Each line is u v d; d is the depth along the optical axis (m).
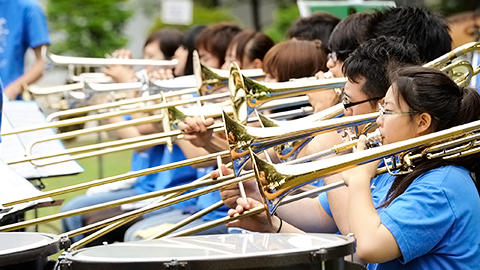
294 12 28.00
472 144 3.86
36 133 7.03
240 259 2.95
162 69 9.44
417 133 3.95
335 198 4.63
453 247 3.75
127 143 6.27
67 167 6.56
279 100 6.07
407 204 3.70
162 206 4.84
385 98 4.04
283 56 6.51
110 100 9.24
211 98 6.48
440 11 5.80
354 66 4.61
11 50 9.78
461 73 5.23
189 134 6.30
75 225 7.50
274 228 4.86
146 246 3.38
